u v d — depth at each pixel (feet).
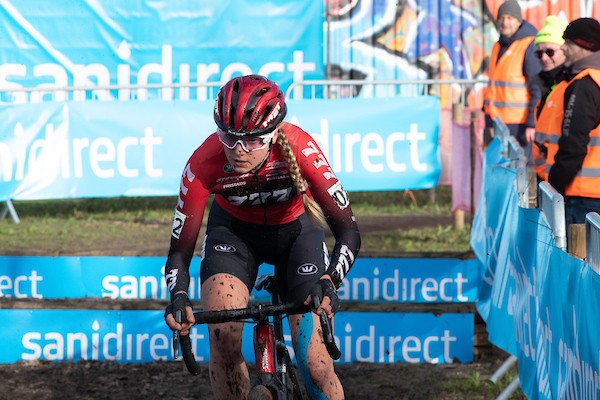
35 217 101.71
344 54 108.17
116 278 65.26
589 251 34.81
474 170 75.15
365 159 73.31
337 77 108.37
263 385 33.19
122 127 74.38
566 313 33.60
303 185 35.29
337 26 108.06
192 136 74.28
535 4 106.32
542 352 39.06
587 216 34.19
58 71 100.99
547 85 73.41
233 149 33.35
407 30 107.76
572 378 32.42
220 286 36.94
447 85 107.24
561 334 34.65
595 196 57.93
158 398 54.03
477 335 61.67
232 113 32.65
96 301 62.95
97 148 74.49
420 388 55.21
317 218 35.86
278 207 38.40
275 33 101.19
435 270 63.87
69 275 65.31
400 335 61.36
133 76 101.45
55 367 60.54
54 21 100.58
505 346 49.75
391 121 73.10
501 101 85.10
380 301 63.93
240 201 37.63
